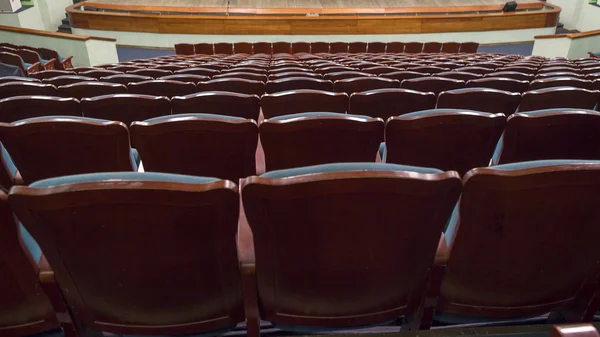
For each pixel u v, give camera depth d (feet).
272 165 5.74
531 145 5.58
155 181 2.73
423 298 3.79
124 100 7.25
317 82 9.66
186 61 19.19
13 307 3.43
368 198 2.93
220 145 5.40
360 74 11.01
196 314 3.65
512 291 3.72
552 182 2.94
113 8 32.86
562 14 37.50
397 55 22.94
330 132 5.38
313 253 3.30
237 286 3.55
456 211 3.94
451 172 2.87
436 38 31.55
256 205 2.91
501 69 12.91
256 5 35.60
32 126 5.08
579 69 13.57
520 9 32.78
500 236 3.33
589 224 3.24
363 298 3.66
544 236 3.31
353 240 3.22
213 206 2.85
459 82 9.43
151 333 3.72
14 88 9.09
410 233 3.22
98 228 2.94
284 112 7.73
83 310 3.58
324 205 2.95
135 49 31.55
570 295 3.82
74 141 5.29
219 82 9.55
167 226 2.96
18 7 31.45
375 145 5.57
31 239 3.42
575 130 5.40
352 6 35.58
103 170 5.64
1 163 5.84
